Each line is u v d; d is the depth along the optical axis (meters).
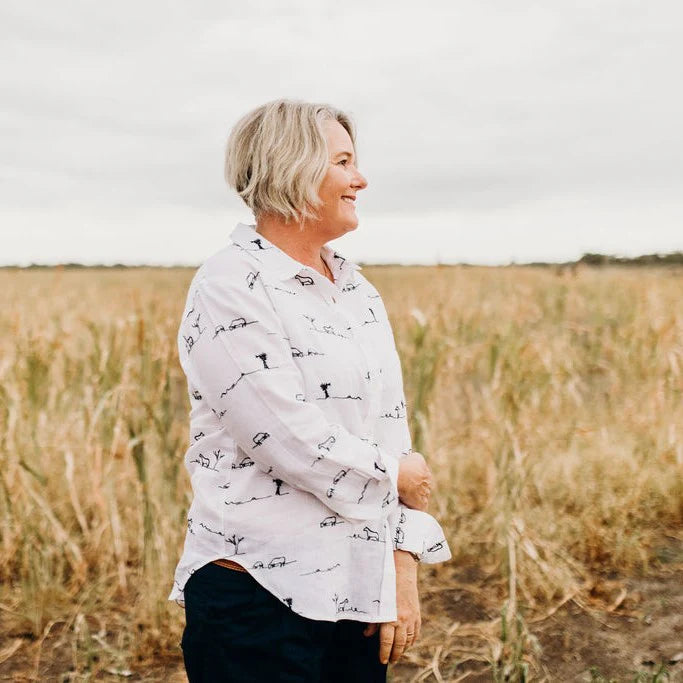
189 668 1.58
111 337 4.11
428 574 3.73
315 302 1.58
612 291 9.96
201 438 1.59
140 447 3.23
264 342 1.46
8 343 4.44
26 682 2.88
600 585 3.48
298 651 1.48
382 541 1.55
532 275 12.52
